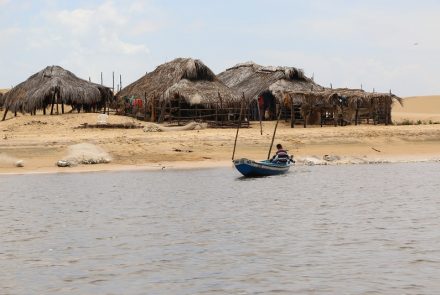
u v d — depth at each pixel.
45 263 18.27
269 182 38.06
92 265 17.97
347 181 38.34
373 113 65.00
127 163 45.72
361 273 16.80
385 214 26.72
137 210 28.14
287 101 62.06
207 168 44.16
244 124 61.38
